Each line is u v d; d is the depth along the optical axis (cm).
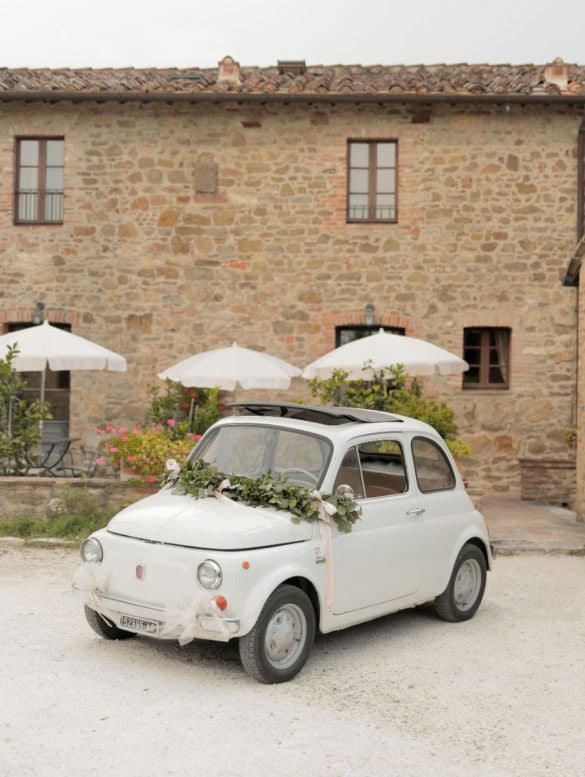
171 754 431
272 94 1445
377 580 620
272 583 534
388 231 1501
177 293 1509
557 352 1505
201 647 612
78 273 1509
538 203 1503
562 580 870
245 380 1127
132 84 1505
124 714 482
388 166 1520
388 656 612
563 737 471
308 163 1504
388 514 637
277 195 1505
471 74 1602
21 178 1527
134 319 1507
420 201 1501
